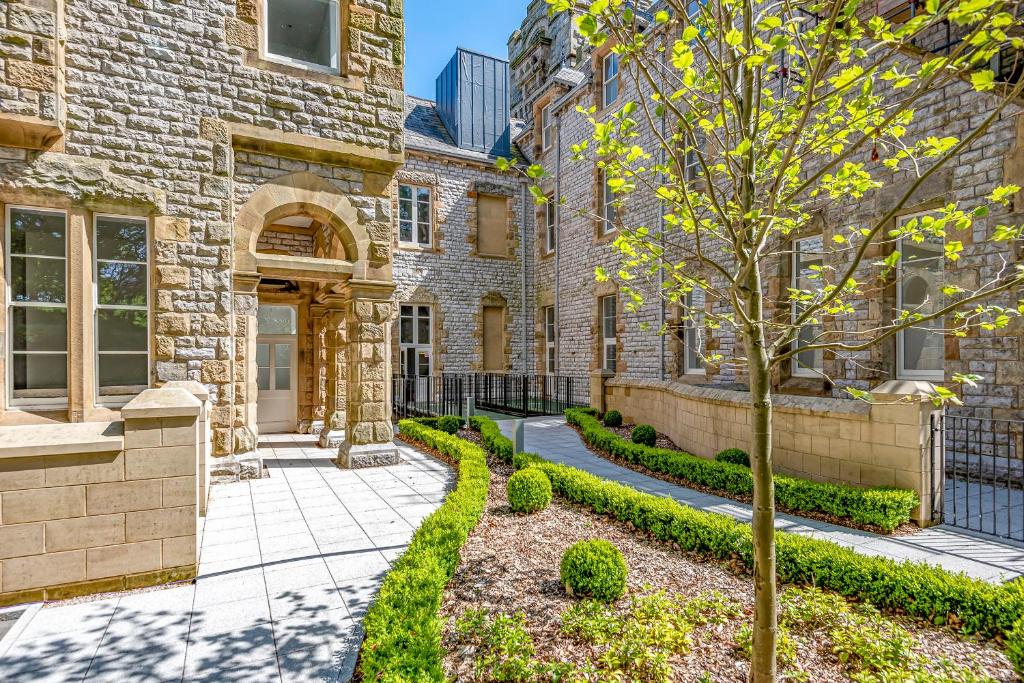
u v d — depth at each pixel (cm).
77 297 705
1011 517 589
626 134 353
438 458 948
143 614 388
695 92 336
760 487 281
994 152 755
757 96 295
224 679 311
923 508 558
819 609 349
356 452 871
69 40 709
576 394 1792
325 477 809
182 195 766
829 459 664
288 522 596
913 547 500
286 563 483
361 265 891
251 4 815
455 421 1160
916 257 880
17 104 650
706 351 1292
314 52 906
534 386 1938
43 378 707
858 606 366
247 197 816
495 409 1670
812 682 292
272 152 830
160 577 436
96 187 711
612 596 388
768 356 295
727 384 1225
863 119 288
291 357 1284
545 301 1962
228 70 797
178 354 762
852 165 361
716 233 336
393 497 698
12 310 693
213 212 784
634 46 280
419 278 1803
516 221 1998
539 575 439
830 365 989
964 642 334
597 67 1688
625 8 277
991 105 759
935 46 820
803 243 1062
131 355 752
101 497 422
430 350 1833
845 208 950
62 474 412
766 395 284
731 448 810
